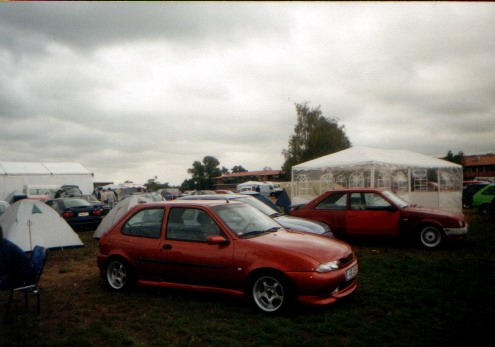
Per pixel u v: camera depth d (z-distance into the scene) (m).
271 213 9.20
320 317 4.98
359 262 8.23
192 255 5.68
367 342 4.25
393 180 16.61
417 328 4.59
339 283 5.12
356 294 5.93
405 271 7.34
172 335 4.65
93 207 16.22
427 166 16.97
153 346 4.38
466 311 5.10
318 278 4.94
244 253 5.32
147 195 24.31
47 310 5.75
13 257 5.23
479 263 7.85
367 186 16.09
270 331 4.62
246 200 9.80
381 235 10.02
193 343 4.41
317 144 49.94
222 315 5.20
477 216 17.67
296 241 5.52
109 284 6.56
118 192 40.19
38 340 4.62
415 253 9.22
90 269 8.72
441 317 4.95
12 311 5.73
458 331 4.47
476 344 4.12
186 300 5.91
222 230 5.64
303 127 51.78
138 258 6.20
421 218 9.66
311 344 4.21
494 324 4.64
